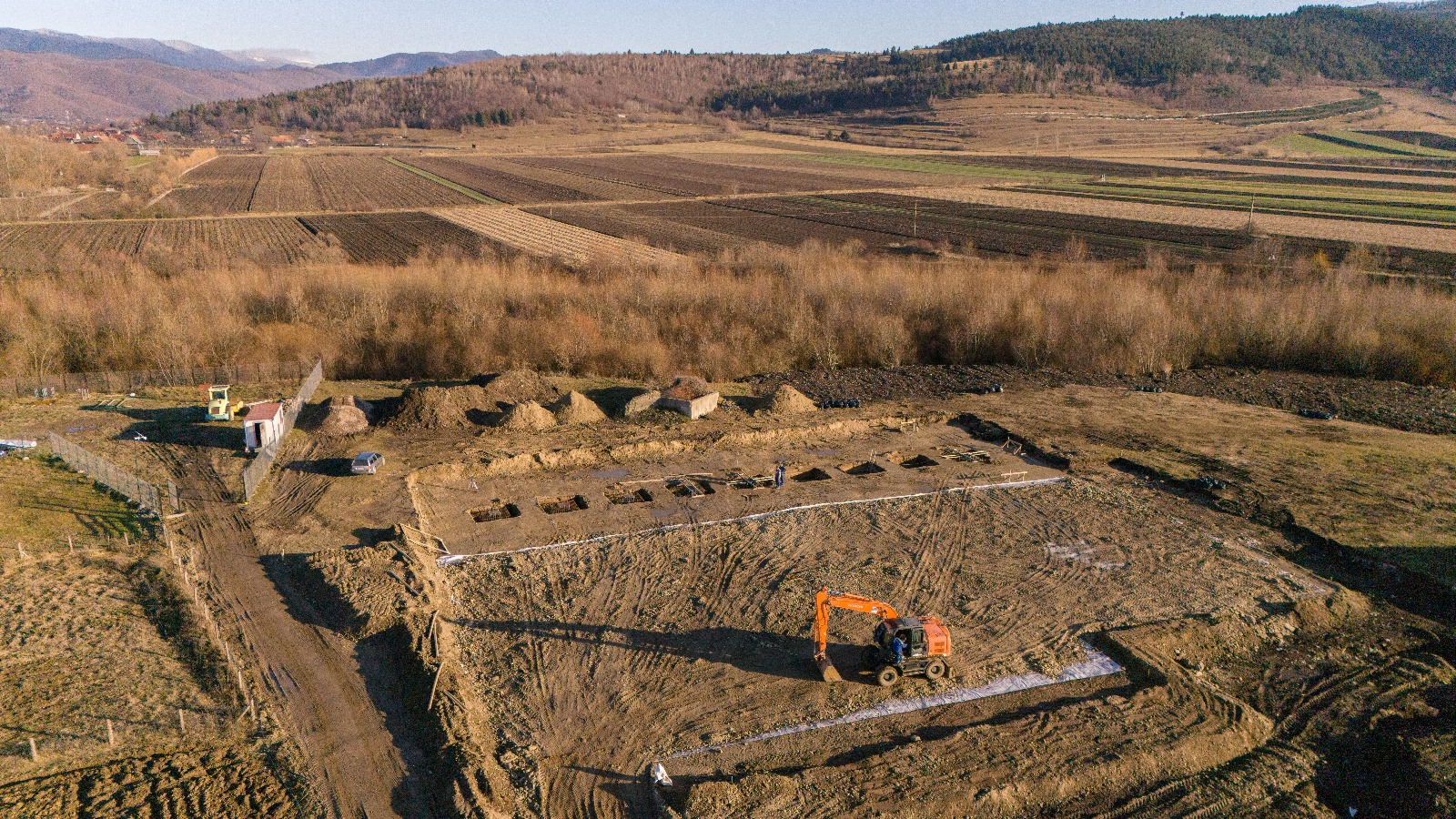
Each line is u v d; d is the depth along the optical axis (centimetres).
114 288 6384
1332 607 2973
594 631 2766
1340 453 4403
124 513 3400
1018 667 2612
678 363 6059
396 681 2466
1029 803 2070
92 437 4234
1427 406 5278
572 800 2053
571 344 5997
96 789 1969
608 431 4575
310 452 4138
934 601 2980
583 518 3575
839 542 3406
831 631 2794
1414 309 6172
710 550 3322
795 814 1992
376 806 1983
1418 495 3853
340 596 2830
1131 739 2277
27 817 1866
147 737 2166
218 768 2073
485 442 4331
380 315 6412
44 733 2144
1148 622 2839
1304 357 6222
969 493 3909
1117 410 5150
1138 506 3778
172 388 5134
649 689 2480
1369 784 2217
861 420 4844
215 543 3225
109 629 2623
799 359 6312
